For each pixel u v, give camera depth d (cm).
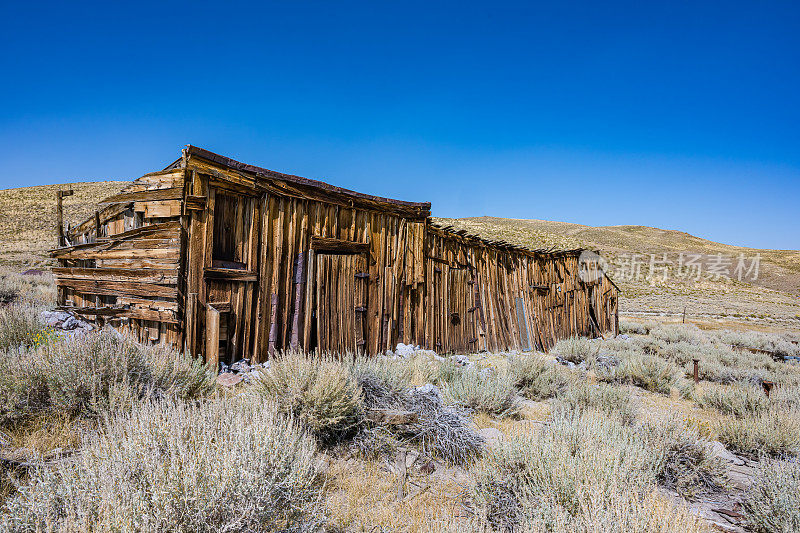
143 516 222
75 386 445
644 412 769
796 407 819
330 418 504
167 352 579
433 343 1300
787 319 4284
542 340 1850
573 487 354
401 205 1190
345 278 1027
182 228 741
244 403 490
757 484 439
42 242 4238
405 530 346
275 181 883
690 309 4612
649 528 291
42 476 281
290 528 284
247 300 832
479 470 426
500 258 1698
